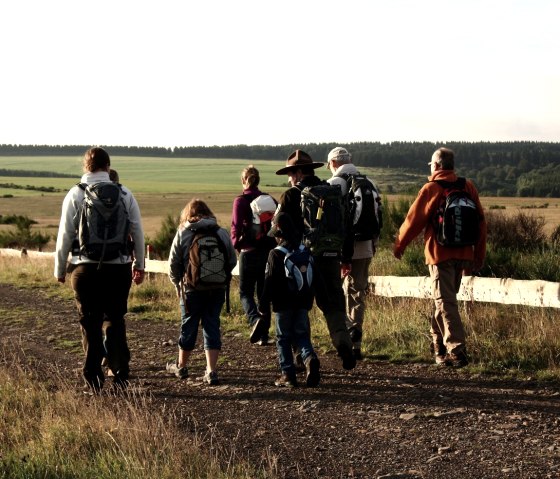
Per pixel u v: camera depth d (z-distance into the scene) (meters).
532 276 15.52
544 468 6.59
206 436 7.84
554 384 9.30
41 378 10.65
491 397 8.86
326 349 11.85
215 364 10.16
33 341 13.73
